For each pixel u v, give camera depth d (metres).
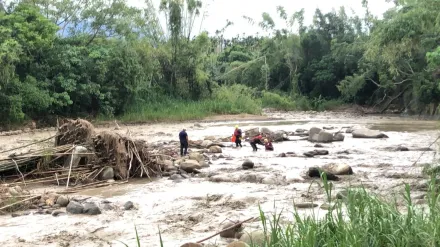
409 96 51.75
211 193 13.09
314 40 68.00
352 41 66.19
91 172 15.50
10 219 10.71
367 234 5.94
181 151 20.73
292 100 64.44
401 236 5.80
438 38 34.47
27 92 37.25
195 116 47.66
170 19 54.06
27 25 37.69
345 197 7.39
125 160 15.88
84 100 42.94
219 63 81.44
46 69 40.28
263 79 70.12
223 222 9.64
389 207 6.56
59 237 9.17
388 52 31.42
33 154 16.05
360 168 16.75
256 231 7.64
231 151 22.97
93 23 47.78
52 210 11.47
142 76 47.16
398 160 18.47
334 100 63.56
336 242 5.91
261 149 23.58
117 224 10.06
